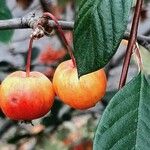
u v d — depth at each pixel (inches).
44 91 10.2
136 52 9.0
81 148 24.7
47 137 23.0
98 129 8.1
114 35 7.8
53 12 16.8
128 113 8.3
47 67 20.0
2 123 22.2
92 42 7.9
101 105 21.1
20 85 10.2
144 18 20.9
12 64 19.9
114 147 8.0
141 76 8.5
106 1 7.9
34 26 10.9
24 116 10.3
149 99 8.4
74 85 9.8
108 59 7.8
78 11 8.0
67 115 20.6
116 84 21.3
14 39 24.0
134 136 8.1
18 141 23.0
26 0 22.8
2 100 10.3
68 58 17.6
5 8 17.8
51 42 21.8
